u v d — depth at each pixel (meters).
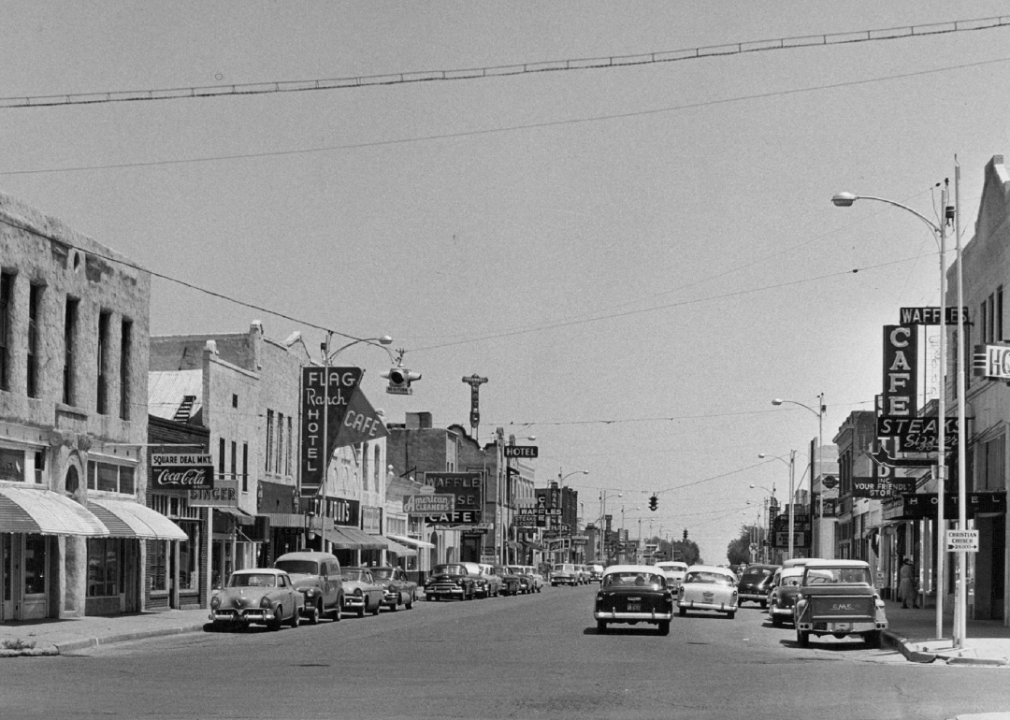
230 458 55.44
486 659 27.92
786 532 119.12
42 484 38.44
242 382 57.09
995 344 37.81
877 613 34.12
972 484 47.81
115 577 44.50
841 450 101.88
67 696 19.75
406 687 21.62
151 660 27.20
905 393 54.59
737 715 18.06
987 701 20.11
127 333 45.34
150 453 47.00
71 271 40.69
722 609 50.25
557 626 41.50
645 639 35.59
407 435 113.06
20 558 38.00
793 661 29.00
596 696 20.44
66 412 40.03
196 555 51.34
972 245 48.41
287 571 43.28
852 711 18.66
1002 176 43.94
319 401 61.38
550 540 146.12
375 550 81.62
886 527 75.38
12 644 29.50
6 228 36.66
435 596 69.88
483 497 111.88
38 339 38.59
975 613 46.31
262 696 19.97
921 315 45.97
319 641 33.88
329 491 70.94
